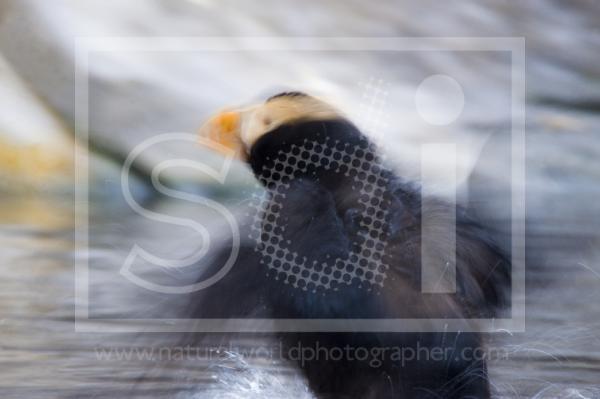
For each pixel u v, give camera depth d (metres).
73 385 4.42
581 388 4.43
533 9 8.81
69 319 4.61
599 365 4.48
